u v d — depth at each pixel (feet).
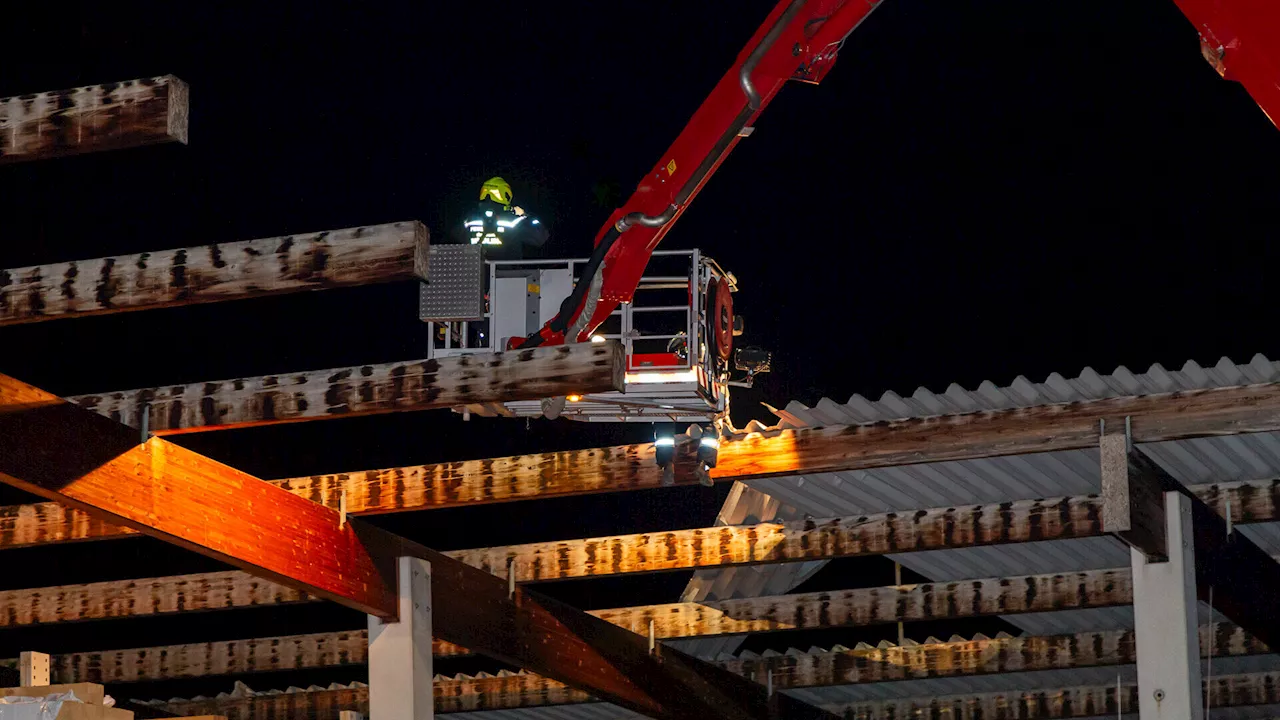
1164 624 36.99
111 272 26.55
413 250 25.48
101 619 43.39
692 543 42.91
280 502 34.65
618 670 45.85
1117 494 35.86
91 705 27.84
